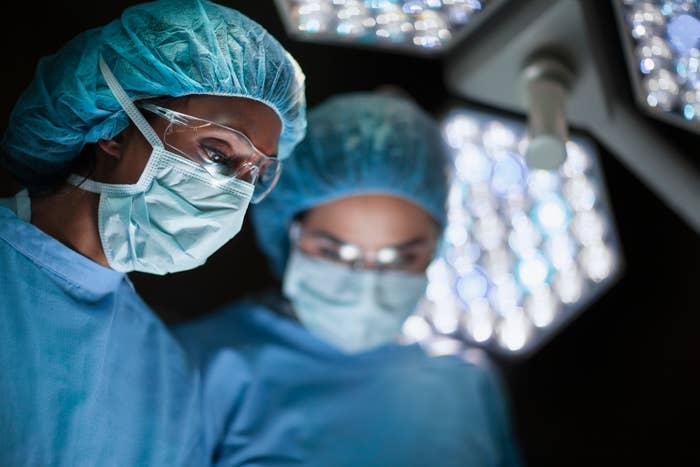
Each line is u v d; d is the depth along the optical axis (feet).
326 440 6.49
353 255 6.49
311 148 6.63
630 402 9.93
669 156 5.76
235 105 4.74
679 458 9.64
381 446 6.55
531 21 5.43
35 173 4.97
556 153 5.47
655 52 5.07
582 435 9.91
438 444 6.61
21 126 4.78
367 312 6.46
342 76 10.28
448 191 6.86
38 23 9.06
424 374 6.95
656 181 5.96
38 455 4.36
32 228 4.63
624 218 10.16
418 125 6.84
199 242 4.65
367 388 6.81
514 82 5.83
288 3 5.12
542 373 10.08
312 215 6.61
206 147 4.64
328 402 6.66
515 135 7.13
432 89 10.34
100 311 4.79
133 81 4.68
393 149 6.57
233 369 6.53
